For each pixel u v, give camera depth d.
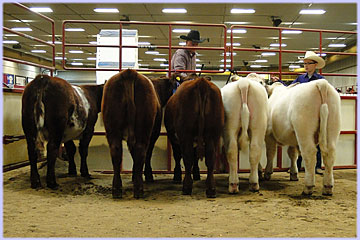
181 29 17.98
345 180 6.29
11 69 23.31
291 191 5.28
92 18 16.38
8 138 6.33
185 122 4.66
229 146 4.91
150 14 15.58
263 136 5.00
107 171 6.82
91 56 26.95
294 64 30.23
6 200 4.54
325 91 4.66
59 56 26.98
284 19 16.20
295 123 4.81
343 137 7.52
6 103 6.31
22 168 6.63
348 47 21.98
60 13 15.57
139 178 4.75
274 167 7.30
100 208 4.20
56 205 4.33
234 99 4.88
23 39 20.92
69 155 6.29
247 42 21.34
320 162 6.94
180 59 6.78
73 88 5.70
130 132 4.57
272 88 5.98
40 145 5.07
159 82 6.16
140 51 24.14
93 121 6.14
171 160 7.03
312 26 17.56
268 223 3.60
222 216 3.86
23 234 3.20
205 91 4.62
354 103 7.53
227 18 16.06
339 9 14.51
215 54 24.67
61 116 5.16
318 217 3.84
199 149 4.61
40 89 5.05
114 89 4.59
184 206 4.31
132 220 3.70
